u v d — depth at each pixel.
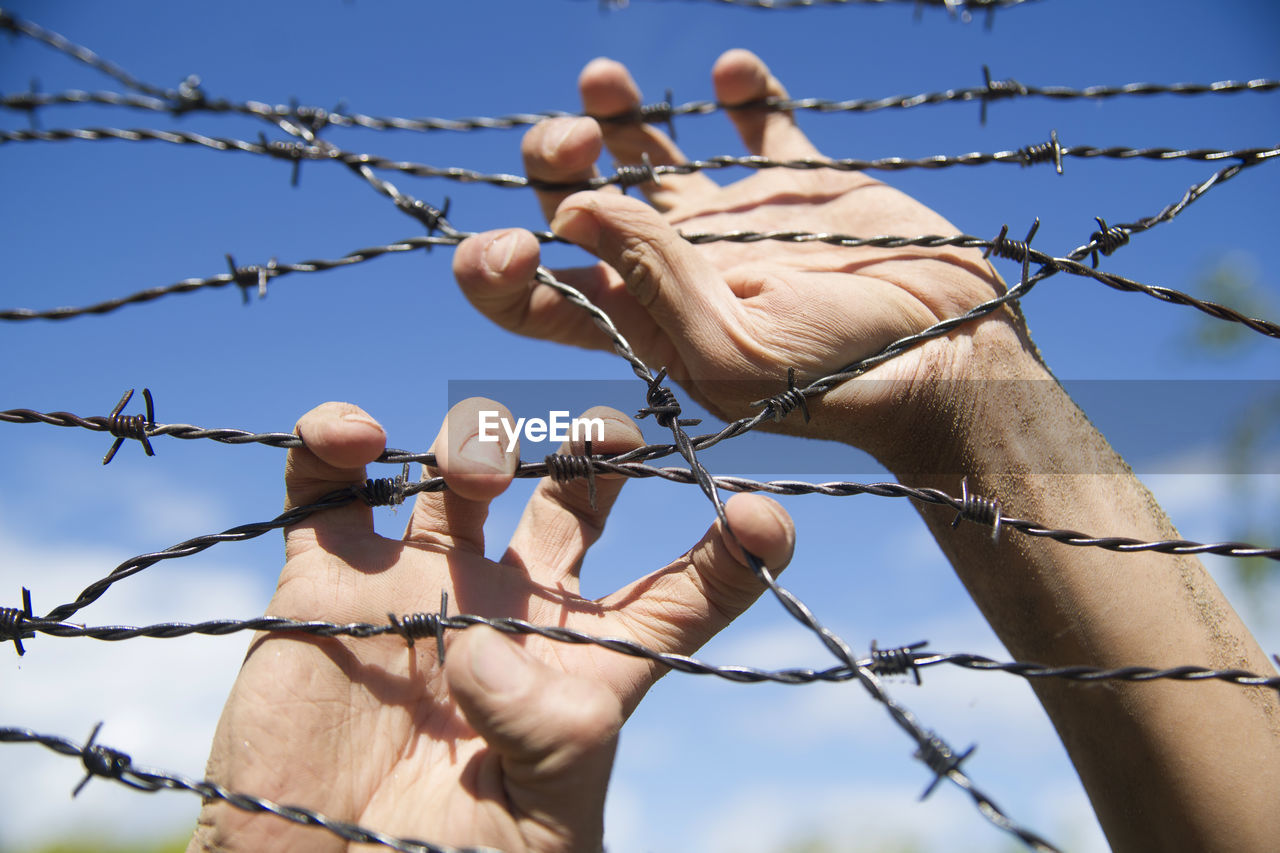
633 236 0.42
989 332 0.43
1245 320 0.39
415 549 0.37
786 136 0.51
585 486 0.39
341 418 0.36
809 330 0.41
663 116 0.50
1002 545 0.41
